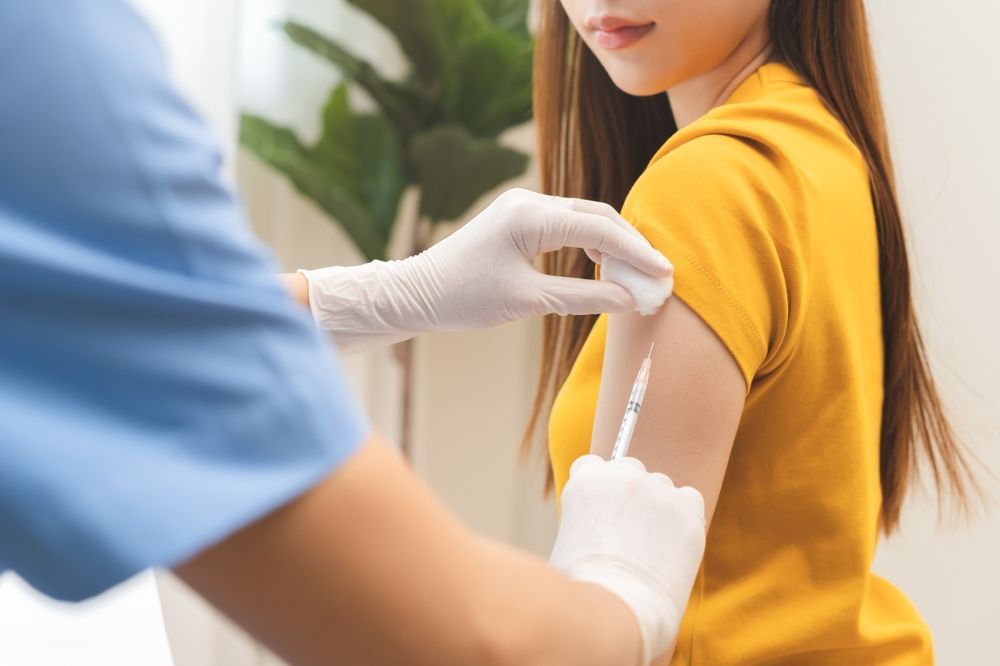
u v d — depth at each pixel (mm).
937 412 1317
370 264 1229
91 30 533
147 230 543
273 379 557
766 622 1014
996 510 2066
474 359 3275
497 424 3293
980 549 2088
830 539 1020
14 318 535
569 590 660
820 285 997
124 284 533
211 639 2762
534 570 643
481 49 2840
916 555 2143
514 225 1093
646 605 724
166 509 535
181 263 550
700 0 1071
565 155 1394
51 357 539
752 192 958
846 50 1146
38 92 526
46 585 545
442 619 578
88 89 530
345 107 2912
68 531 528
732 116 1041
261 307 558
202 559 570
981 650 2102
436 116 2939
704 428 928
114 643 1749
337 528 562
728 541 1030
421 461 3258
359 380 3129
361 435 579
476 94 2916
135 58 545
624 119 1352
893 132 2119
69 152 530
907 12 2098
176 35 2537
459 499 3299
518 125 2982
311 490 560
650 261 929
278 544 558
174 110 560
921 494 2117
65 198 534
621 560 767
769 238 942
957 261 2078
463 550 598
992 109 2023
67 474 529
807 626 1010
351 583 564
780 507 1022
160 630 1788
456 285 1136
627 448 928
